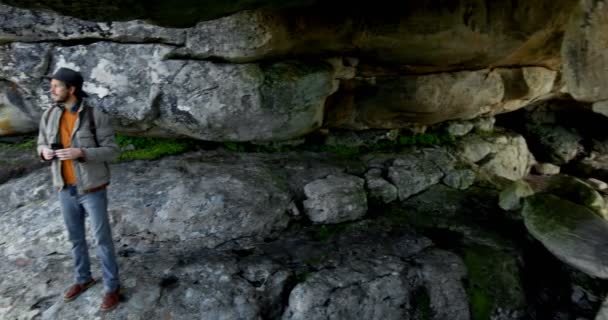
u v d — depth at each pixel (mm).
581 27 3684
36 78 5387
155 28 5188
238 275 4352
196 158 6332
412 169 6680
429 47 5918
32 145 6398
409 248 4992
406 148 7656
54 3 3156
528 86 7613
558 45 6551
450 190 6609
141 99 5562
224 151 6684
